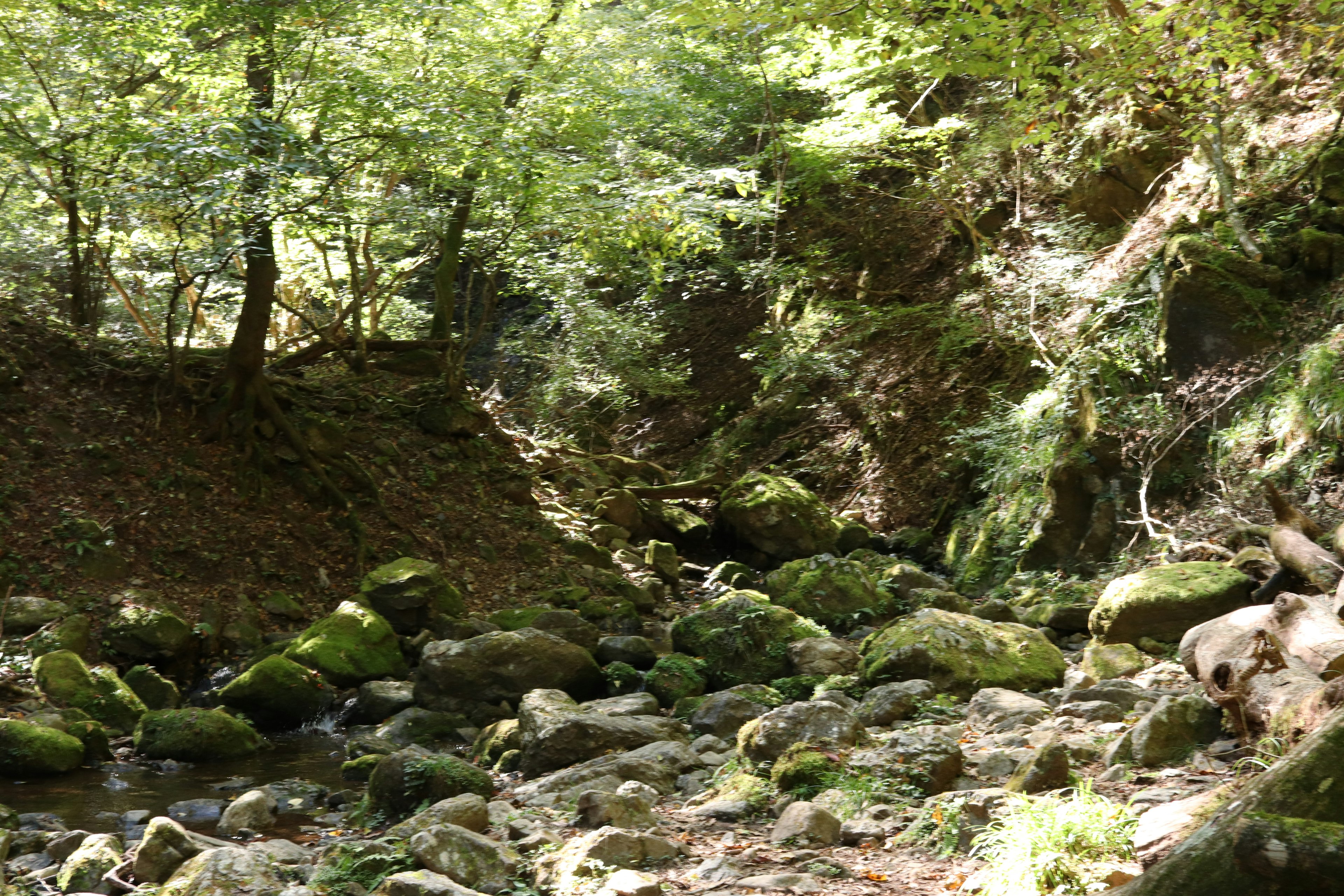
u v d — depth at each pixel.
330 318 19.61
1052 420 13.52
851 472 18.72
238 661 10.93
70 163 11.85
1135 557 11.86
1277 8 12.50
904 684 8.23
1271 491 9.50
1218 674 6.23
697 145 20.95
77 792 7.44
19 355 12.95
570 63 14.84
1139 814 4.80
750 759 6.87
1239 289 12.23
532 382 20.98
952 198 18.98
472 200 14.34
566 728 7.59
